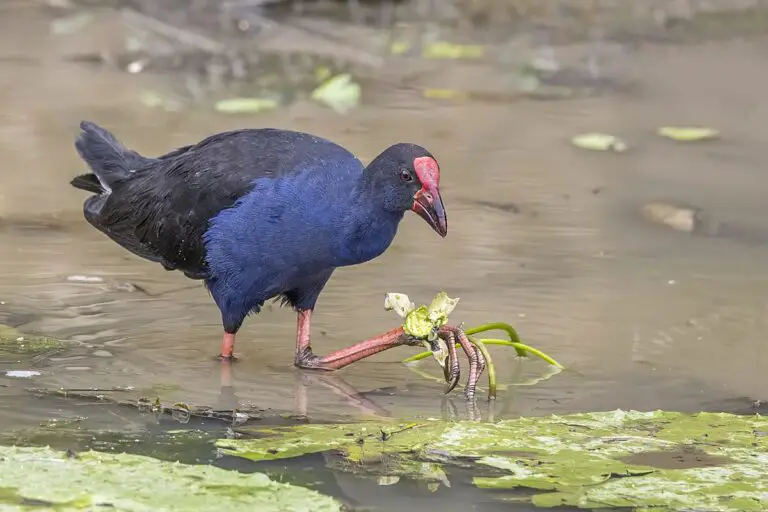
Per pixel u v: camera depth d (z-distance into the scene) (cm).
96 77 1931
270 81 1948
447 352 991
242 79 1952
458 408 959
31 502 739
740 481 800
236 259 1029
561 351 1072
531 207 1451
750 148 1695
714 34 2325
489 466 831
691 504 769
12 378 988
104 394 965
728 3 2516
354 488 805
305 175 1007
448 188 1502
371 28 2297
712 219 1426
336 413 944
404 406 964
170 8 2334
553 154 1647
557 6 2483
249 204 1012
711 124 1803
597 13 2447
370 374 1038
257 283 1034
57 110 1744
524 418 912
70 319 1120
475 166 1585
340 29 2275
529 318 1139
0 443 863
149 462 800
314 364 1038
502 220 1405
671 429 886
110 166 1138
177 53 2081
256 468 833
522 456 841
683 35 2314
